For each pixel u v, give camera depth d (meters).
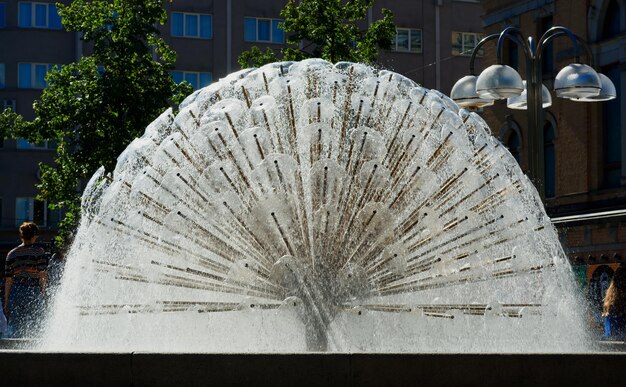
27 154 50.94
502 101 38.59
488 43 39.38
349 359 6.43
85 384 6.54
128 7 30.03
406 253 9.07
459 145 9.42
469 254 9.27
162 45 31.00
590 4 34.06
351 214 9.02
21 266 13.90
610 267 29.89
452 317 9.09
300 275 8.95
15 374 6.59
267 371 6.43
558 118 35.53
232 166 9.27
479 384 6.45
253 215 9.02
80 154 29.69
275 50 52.19
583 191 34.28
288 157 9.09
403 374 6.43
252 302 9.03
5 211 50.75
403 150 9.28
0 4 50.75
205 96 10.11
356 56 31.89
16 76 50.59
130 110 29.72
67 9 30.06
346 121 9.54
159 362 6.50
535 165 16.03
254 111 9.59
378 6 53.22
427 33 53.94
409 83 10.03
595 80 15.53
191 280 9.24
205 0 51.53
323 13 31.70
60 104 30.08
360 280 8.99
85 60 30.30
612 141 33.72
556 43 35.59
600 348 9.54
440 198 9.29
